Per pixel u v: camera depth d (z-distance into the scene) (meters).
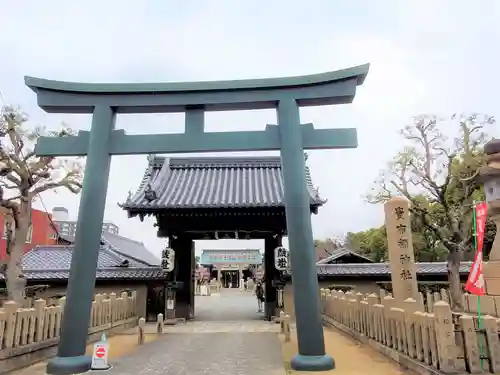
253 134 10.20
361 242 44.69
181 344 12.88
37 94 10.55
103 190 9.93
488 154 12.29
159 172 24.39
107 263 22.39
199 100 10.35
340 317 15.47
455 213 19.20
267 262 21.12
